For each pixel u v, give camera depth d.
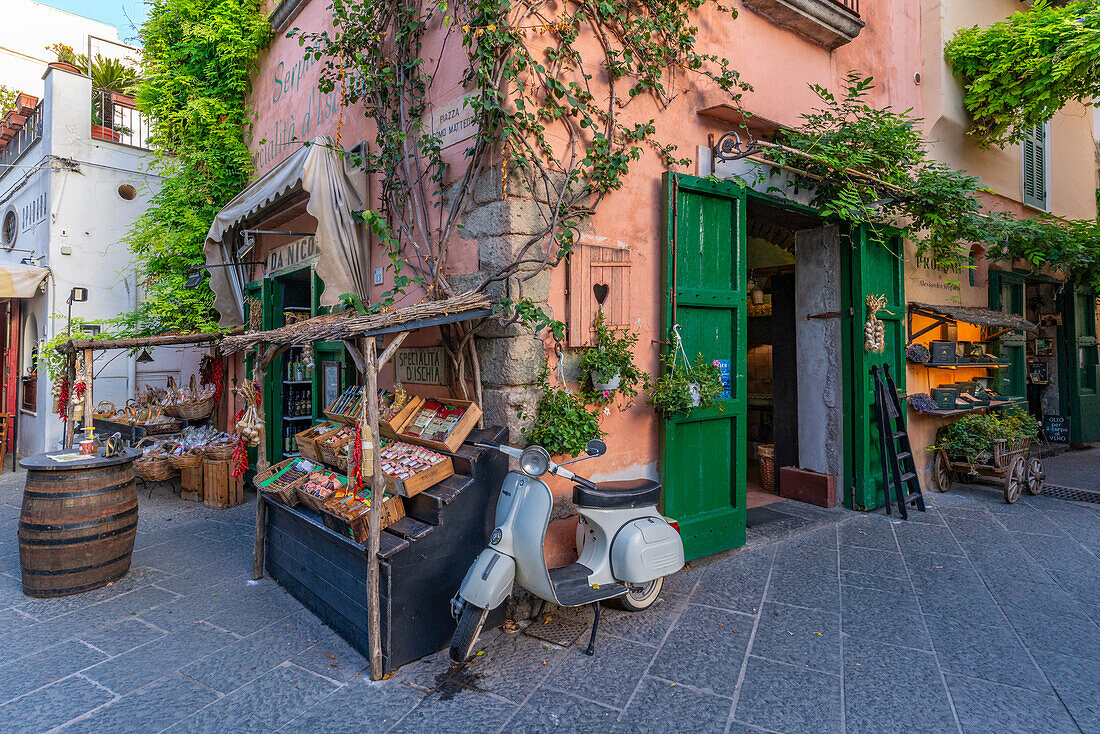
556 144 3.89
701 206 4.70
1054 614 3.66
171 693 2.86
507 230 3.60
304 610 3.79
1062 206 9.45
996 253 7.00
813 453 6.40
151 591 4.12
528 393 3.67
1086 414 9.87
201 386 8.12
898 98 6.75
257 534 4.33
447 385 3.99
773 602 3.85
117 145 8.94
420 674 3.01
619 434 4.24
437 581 3.23
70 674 3.03
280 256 6.61
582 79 4.02
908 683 2.91
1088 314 10.15
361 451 3.00
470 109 3.88
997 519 5.75
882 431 5.91
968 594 3.97
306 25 6.07
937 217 5.73
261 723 2.62
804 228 6.43
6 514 6.18
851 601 3.86
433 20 4.28
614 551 3.46
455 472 3.51
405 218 4.44
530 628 3.50
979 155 7.77
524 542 3.11
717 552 4.70
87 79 8.72
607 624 3.55
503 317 3.53
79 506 4.04
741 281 4.91
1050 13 6.52
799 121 5.58
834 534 5.28
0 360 10.47
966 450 6.66
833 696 2.80
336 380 5.92
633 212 4.34
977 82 6.98
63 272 8.45
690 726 2.58
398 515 3.33
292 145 6.29
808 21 5.48
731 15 4.98
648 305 4.45
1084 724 2.59
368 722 2.62
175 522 5.84
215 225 6.27
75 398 5.10
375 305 4.84
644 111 4.39
